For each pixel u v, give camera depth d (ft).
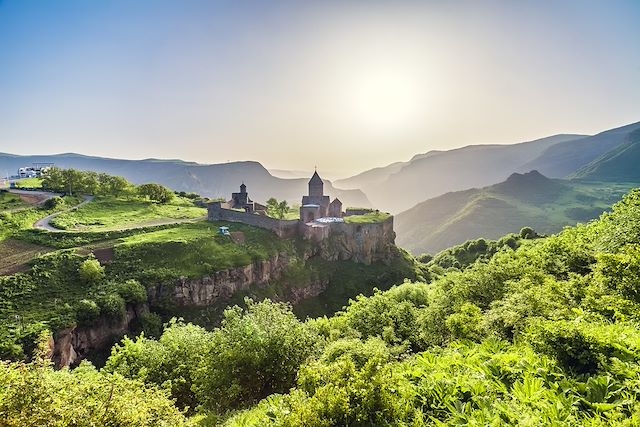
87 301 157.38
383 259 330.95
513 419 29.30
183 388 79.00
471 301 81.25
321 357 61.41
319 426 32.73
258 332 68.80
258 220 292.20
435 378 38.91
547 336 38.65
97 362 151.74
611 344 35.22
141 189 389.39
